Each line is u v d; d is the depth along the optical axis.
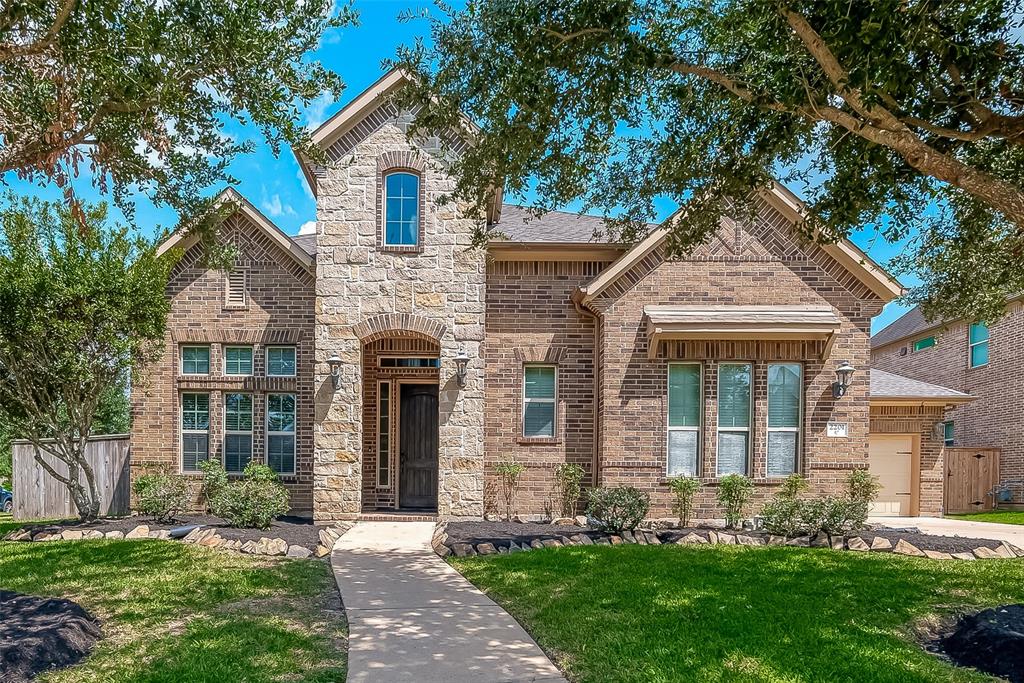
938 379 21.72
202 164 7.23
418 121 7.24
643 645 5.25
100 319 10.60
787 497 10.87
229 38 5.54
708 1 5.97
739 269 12.36
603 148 7.35
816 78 5.75
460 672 4.82
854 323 12.23
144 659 5.00
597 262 13.14
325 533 10.17
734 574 7.63
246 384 13.05
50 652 4.97
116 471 14.38
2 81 5.55
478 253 11.96
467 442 11.81
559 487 12.73
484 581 7.43
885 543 9.63
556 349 13.03
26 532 10.27
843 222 7.66
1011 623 5.50
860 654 5.09
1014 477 17.84
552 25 5.90
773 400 12.30
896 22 4.47
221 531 9.92
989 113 5.56
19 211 10.02
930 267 9.73
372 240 11.92
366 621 6.04
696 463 12.27
